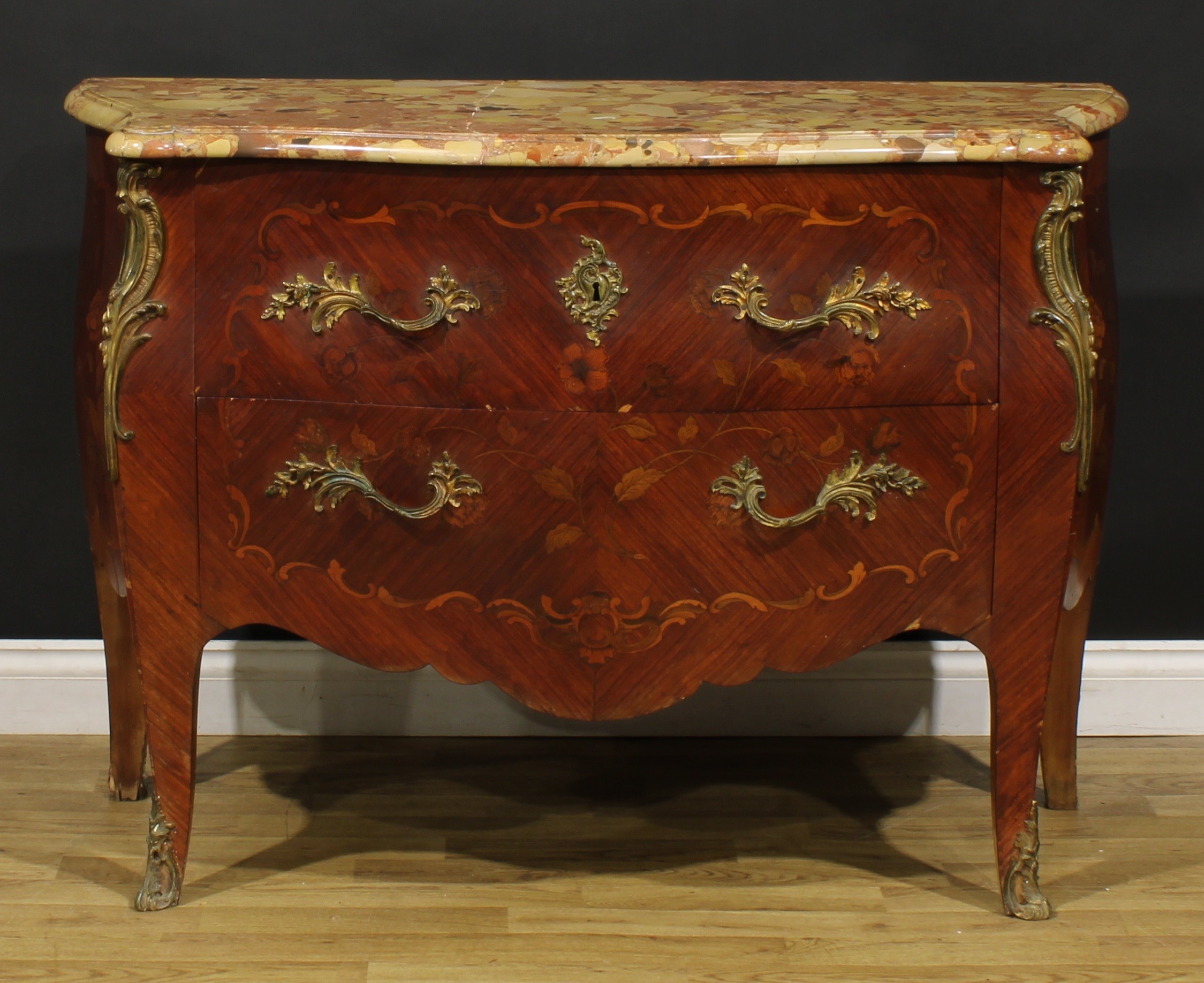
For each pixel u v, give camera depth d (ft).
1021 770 5.93
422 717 7.66
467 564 5.56
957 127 5.14
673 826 6.81
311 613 5.68
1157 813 6.98
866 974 5.72
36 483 7.49
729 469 5.43
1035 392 5.40
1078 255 5.90
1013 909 6.08
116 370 5.35
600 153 4.99
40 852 6.49
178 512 5.54
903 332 5.32
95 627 7.68
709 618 5.62
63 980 5.61
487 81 6.81
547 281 5.21
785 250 5.20
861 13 7.12
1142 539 7.70
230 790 7.05
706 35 7.13
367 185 5.13
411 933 5.95
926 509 5.54
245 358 5.35
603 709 5.76
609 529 5.48
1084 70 7.19
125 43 7.06
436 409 5.36
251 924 5.98
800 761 7.45
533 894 6.24
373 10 7.07
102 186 5.88
